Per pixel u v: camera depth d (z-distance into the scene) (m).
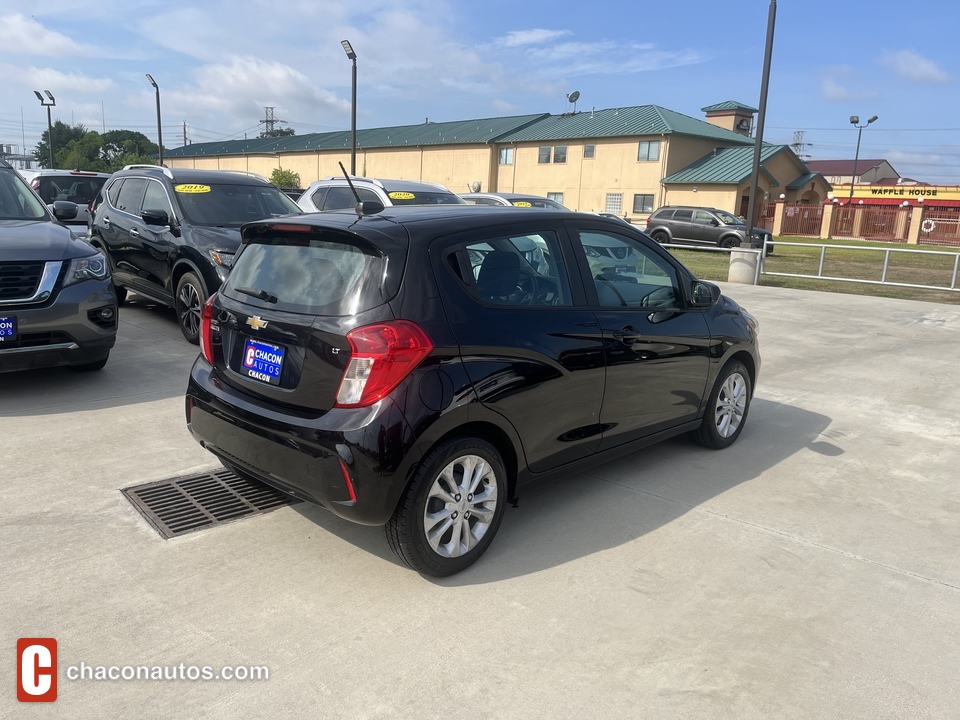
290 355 3.35
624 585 3.41
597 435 4.09
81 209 9.65
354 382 3.10
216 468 4.57
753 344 5.34
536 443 3.71
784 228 42.22
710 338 4.86
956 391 7.25
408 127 60.91
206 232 7.74
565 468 3.98
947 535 4.06
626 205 44.47
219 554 3.55
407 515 3.19
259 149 68.44
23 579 3.26
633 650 2.92
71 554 3.49
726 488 4.61
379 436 3.04
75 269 5.86
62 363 5.88
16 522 3.78
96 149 89.94
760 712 2.60
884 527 4.13
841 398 6.90
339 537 3.77
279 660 2.80
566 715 2.56
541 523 4.03
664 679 2.76
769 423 6.05
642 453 5.20
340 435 3.07
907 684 2.79
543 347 3.64
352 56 24.05
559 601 3.26
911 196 52.00
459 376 3.26
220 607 3.12
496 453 3.51
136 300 10.66
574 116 50.12
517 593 3.31
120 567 3.39
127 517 3.89
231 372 3.67
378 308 3.16
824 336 10.12
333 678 2.71
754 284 16.25
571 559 3.64
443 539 3.41
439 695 2.64
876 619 3.21
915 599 3.39
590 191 46.00
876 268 22.31
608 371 4.03
